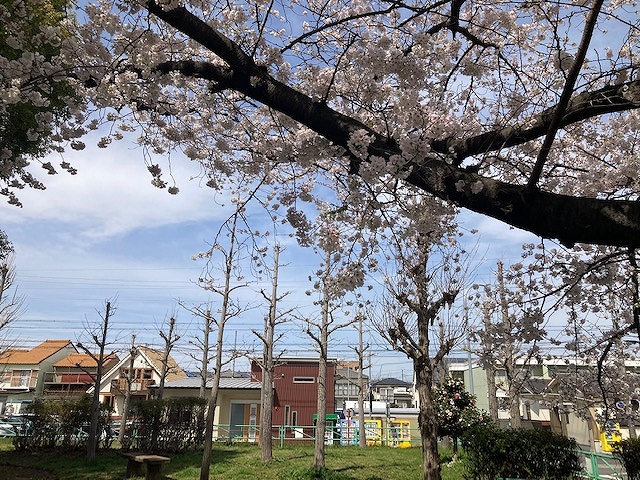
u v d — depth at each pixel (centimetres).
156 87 388
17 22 404
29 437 1502
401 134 402
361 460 1466
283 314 1519
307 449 1773
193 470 1227
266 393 1454
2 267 1661
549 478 796
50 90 400
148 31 366
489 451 847
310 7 459
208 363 1809
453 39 417
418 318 953
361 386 2025
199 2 410
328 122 313
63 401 1650
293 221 493
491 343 404
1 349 2022
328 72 454
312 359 2691
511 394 1121
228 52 315
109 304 1445
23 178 500
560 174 473
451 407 1419
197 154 488
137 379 2920
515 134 329
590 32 221
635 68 299
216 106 463
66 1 632
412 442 2200
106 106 407
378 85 411
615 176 473
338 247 492
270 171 503
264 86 320
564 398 1038
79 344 1384
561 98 233
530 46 450
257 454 1577
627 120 518
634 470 763
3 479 1058
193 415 1684
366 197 394
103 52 370
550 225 245
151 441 1586
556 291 399
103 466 1230
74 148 446
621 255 375
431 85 410
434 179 286
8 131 598
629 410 908
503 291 501
